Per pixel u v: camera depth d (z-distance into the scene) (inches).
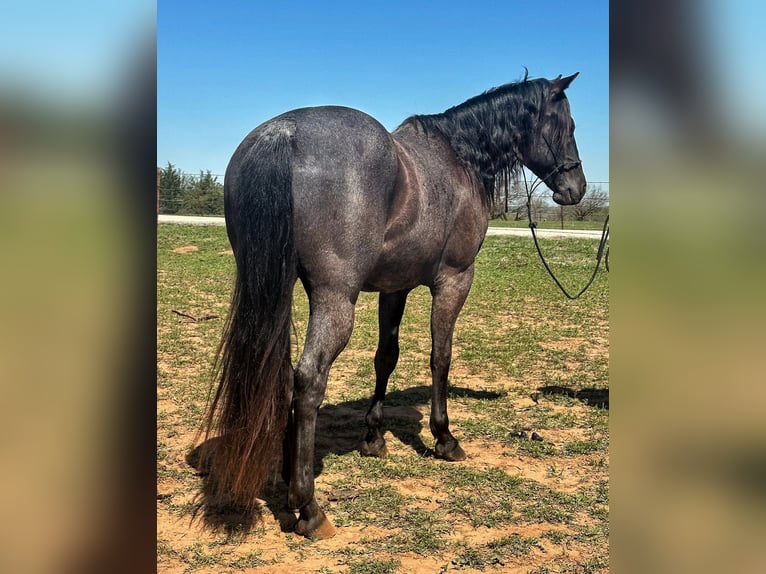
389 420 197.5
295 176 112.3
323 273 116.2
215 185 1240.8
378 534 124.9
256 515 131.6
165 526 126.0
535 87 167.2
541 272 600.4
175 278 538.6
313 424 119.6
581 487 148.9
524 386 238.1
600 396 225.8
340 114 123.4
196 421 187.8
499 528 128.3
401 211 131.0
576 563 115.2
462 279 158.2
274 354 109.0
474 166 155.9
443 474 154.8
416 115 153.9
